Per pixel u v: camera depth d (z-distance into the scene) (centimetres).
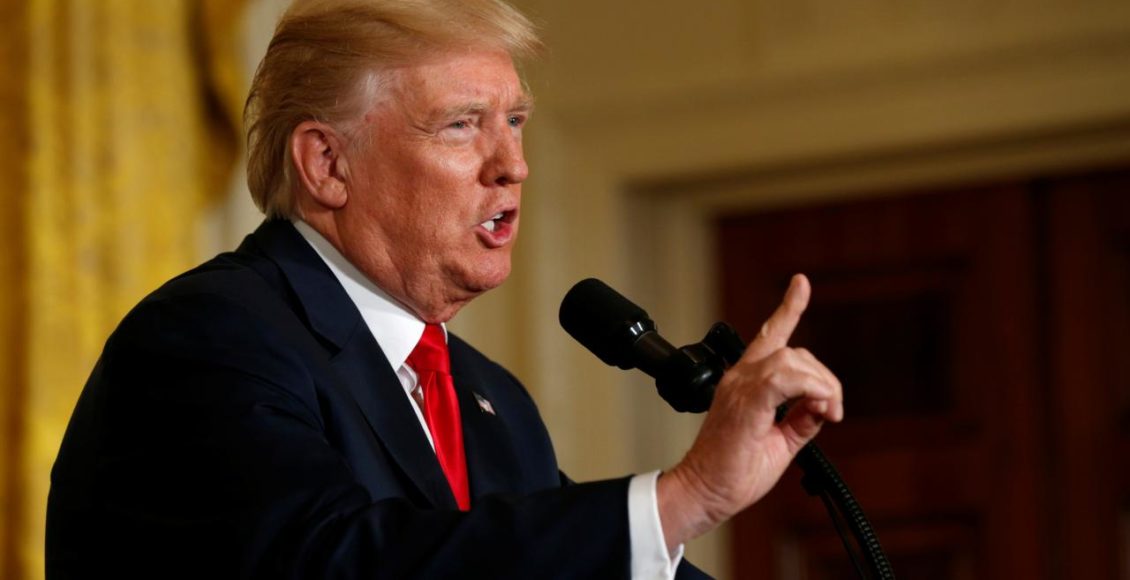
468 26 454
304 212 461
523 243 1136
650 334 418
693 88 1112
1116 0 1025
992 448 1117
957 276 1137
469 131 457
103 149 880
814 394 344
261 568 353
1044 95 1040
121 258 875
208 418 379
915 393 1141
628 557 346
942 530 1123
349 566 348
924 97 1066
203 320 397
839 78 1081
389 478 409
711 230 1180
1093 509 1091
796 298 359
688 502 349
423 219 449
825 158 1098
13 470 848
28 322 857
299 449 371
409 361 459
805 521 1156
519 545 347
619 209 1135
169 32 916
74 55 880
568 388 1138
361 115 452
